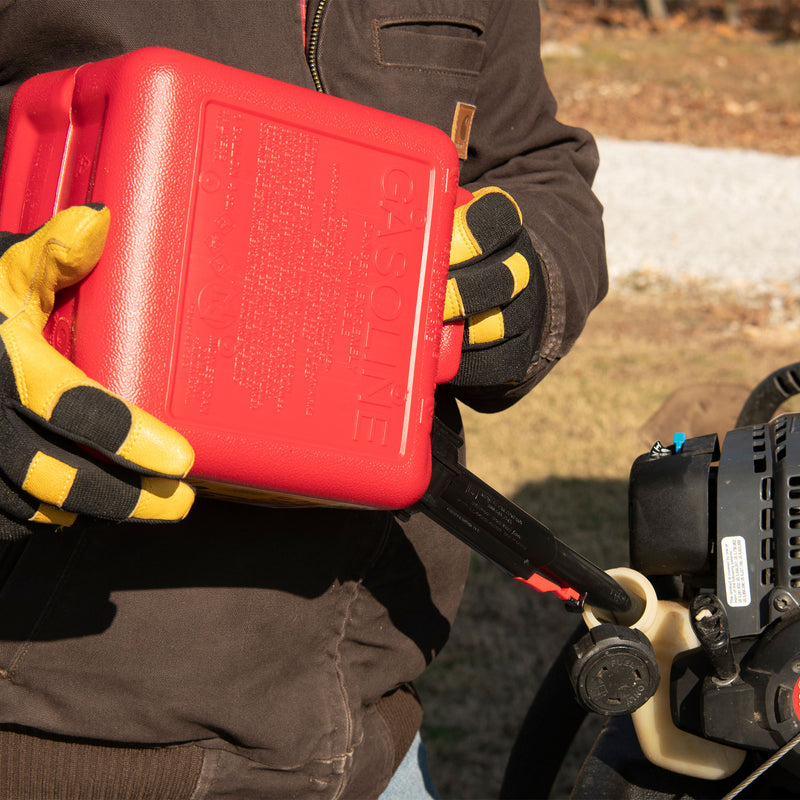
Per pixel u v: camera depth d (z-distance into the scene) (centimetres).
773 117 1555
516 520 111
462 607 341
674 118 1555
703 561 121
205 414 90
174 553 110
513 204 107
